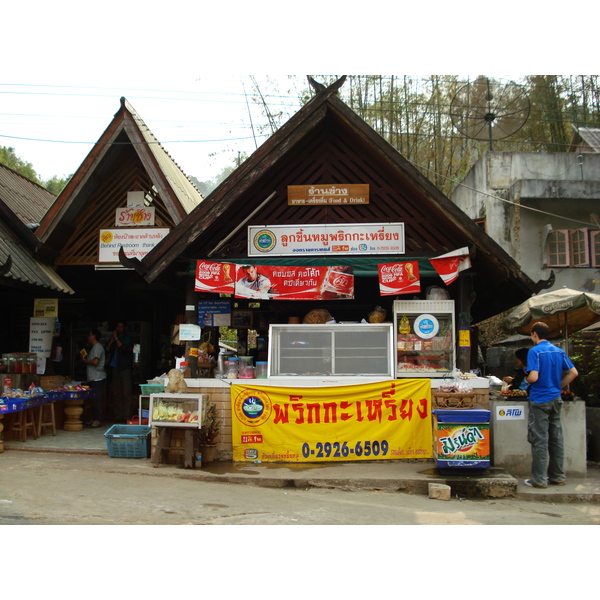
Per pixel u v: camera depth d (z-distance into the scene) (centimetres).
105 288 1338
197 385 835
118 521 519
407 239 859
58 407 1051
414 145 2081
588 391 1066
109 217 1174
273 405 809
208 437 800
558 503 676
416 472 741
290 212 875
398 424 802
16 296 1245
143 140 1109
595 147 1788
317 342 854
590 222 1584
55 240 1137
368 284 1080
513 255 1585
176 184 1180
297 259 864
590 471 823
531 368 713
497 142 2280
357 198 857
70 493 620
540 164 1666
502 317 1745
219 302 1038
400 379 818
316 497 660
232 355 980
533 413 721
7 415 927
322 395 805
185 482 704
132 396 1245
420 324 845
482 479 698
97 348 1128
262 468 769
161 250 812
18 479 674
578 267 1545
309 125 816
